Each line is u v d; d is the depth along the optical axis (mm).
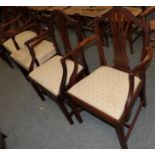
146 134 1737
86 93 1568
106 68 1748
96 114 1513
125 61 1630
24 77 2848
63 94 1760
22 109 2348
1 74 3057
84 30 3031
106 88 1547
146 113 1896
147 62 1357
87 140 1837
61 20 1806
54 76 1861
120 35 1532
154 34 2592
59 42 3312
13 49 2664
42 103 2342
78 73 1870
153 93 2057
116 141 1759
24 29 2494
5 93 2664
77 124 1990
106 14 1528
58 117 2121
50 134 1980
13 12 2963
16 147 1943
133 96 1484
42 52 2271
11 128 2156
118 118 1377
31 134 2035
